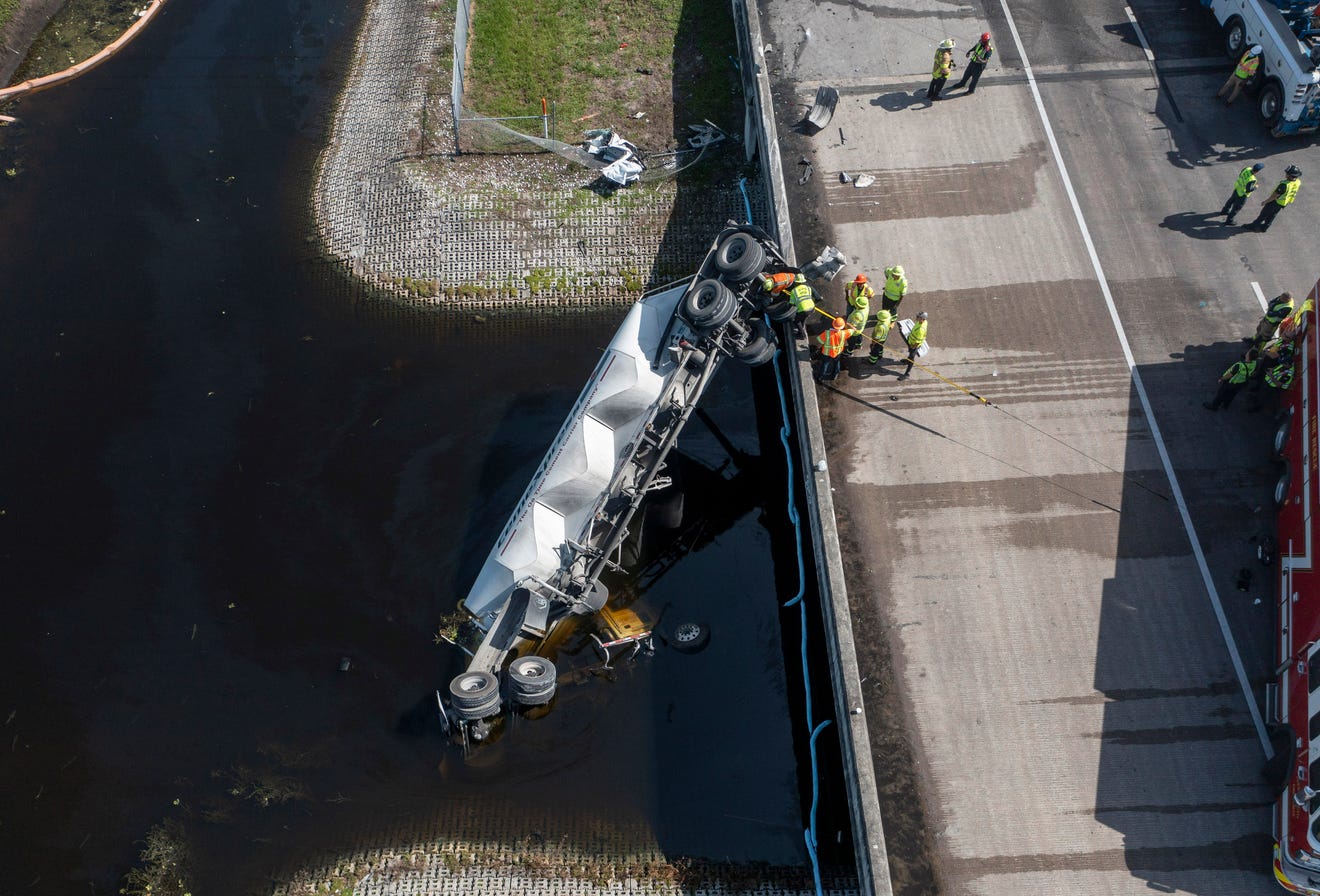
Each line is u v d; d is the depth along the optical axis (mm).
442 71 27922
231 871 17203
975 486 17875
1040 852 14867
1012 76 23281
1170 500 17688
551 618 18531
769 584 20344
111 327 24000
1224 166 21672
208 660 19344
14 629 19781
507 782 17953
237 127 27766
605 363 19172
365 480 21594
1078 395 18812
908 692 16094
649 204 25391
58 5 30594
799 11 24609
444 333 24016
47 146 27469
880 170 21766
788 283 18969
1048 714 15883
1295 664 15172
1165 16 24188
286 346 23812
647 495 21234
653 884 16875
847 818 17422
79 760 18312
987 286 20109
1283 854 14344
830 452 18297
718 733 18422
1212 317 19625
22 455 22047
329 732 18500
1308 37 22047
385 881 17000
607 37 28734
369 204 25812
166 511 21250
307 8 30594
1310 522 15641
